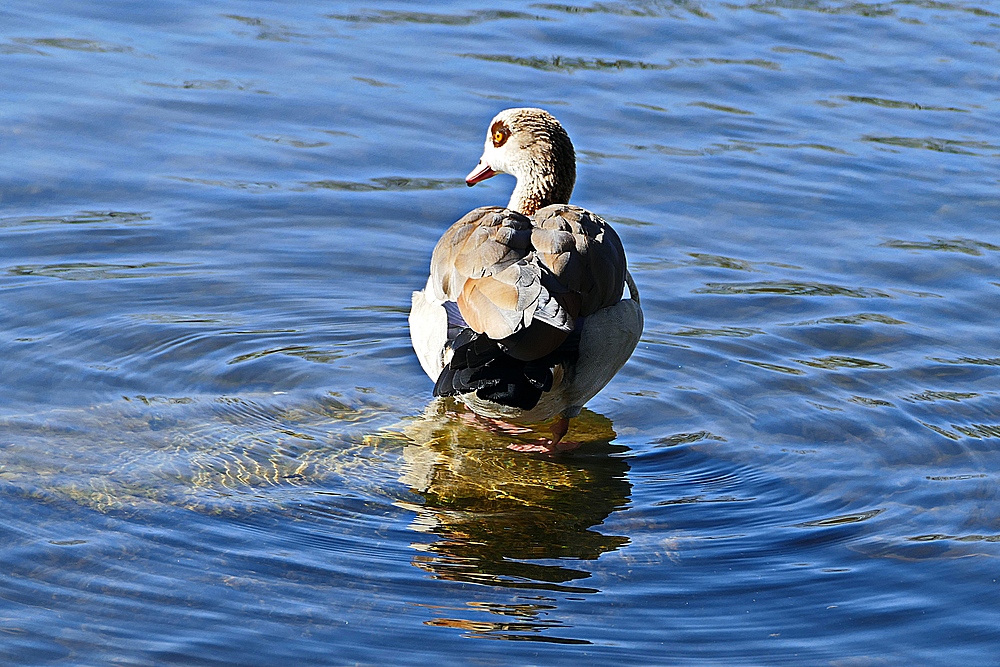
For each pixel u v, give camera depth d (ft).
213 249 45.32
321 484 31.96
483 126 56.18
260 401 36.32
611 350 34.78
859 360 39.65
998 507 31.22
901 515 30.89
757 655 25.13
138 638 24.63
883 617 26.48
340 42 64.95
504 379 31.53
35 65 59.52
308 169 51.72
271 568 27.53
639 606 26.81
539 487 32.63
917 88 61.87
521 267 32.09
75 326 39.40
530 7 71.26
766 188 51.83
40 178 49.16
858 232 48.52
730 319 42.32
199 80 59.31
